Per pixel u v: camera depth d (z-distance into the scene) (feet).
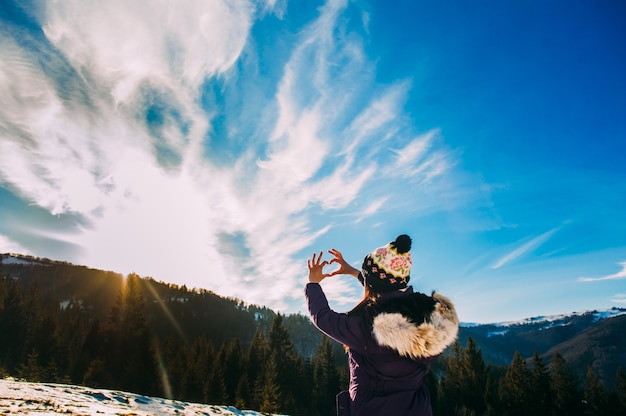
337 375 190.49
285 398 162.09
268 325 563.89
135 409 8.66
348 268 7.07
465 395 192.24
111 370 136.56
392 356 5.65
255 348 195.72
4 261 637.71
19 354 159.02
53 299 344.28
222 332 458.91
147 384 125.39
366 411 5.57
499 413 181.88
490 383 188.03
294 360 190.39
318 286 6.69
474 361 197.57
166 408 10.56
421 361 5.68
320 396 175.94
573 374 184.85
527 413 179.01
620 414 171.73
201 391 133.80
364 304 6.43
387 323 5.53
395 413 5.46
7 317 176.96
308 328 613.52
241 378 148.05
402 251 6.16
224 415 12.46
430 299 6.10
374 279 6.16
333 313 6.12
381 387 5.65
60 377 127.03
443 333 5.62
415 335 5.42
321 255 6.90
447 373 204.64
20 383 8.59
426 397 5.82
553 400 183.01
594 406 177.88
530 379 187.11
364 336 5.77
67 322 198.49
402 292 6.21
